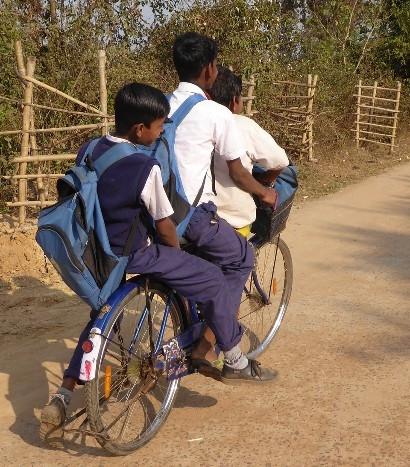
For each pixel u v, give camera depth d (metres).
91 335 2.79
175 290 3.06
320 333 4.43
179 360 3.20
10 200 6.60
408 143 13.63
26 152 5.95
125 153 2.79
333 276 5.65
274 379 3.54
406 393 3.62
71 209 2.70
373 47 17.00
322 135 11.73
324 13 16.80
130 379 3.10
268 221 3.71
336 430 3.27
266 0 11.62
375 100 12.91
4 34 7.42
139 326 3.09
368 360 4.02
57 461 3.03
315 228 7.23
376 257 6.21
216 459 3.04
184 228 3.08
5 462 3.02
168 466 2.99
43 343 4.27
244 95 9.66
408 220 7.68
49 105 7.02
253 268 3.61
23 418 3.38
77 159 2.92
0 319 4.62
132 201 2.79
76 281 2.75
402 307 4.91
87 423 2.97
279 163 3.45
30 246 5.66
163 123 2.95
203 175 3.15
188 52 3.21
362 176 10.34
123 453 3.01
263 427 3.30
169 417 3.39
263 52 11.47
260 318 4.16
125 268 2.88
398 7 17.77
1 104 6.75
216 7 11.45
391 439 3.19
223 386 3.71
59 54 8.64
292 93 11.23
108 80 8.44
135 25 10.57
